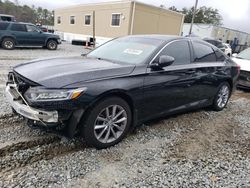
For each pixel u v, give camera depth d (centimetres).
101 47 472
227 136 424
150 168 305
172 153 346
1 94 531
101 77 320
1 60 1035
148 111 384
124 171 295
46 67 334
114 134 347
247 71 770
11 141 334
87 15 2591
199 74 458
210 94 511
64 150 327
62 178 271
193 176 297
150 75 368
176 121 466
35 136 353
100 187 263
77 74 310
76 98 293
